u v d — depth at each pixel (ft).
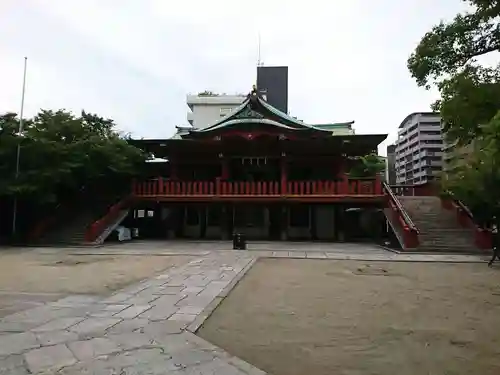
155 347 19.08
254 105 99.81
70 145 83.87
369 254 63.87
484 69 29.78
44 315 25.05
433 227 77.46
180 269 45.98
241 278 40.45
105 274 43.27
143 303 28.66
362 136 89.25
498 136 20.26
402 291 34.58
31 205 89.04
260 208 98.17
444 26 32.04
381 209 91.04
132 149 92.22
